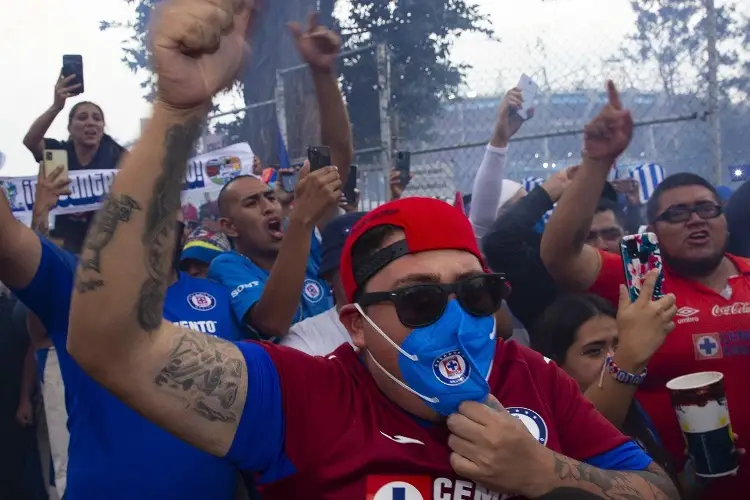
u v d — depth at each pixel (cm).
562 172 315
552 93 519
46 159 328
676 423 242
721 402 196
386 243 130
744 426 238
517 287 302
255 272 277
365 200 548
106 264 103
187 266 337
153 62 104
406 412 132
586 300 238
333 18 677
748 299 248
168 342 115
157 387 113
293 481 126
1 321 407
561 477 125
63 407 316
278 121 575
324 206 237
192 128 106
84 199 389
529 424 136
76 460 203
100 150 407
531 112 377
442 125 555
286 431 125
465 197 436
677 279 256
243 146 453
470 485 127
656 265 192
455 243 128
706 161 491
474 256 133
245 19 107
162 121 105
